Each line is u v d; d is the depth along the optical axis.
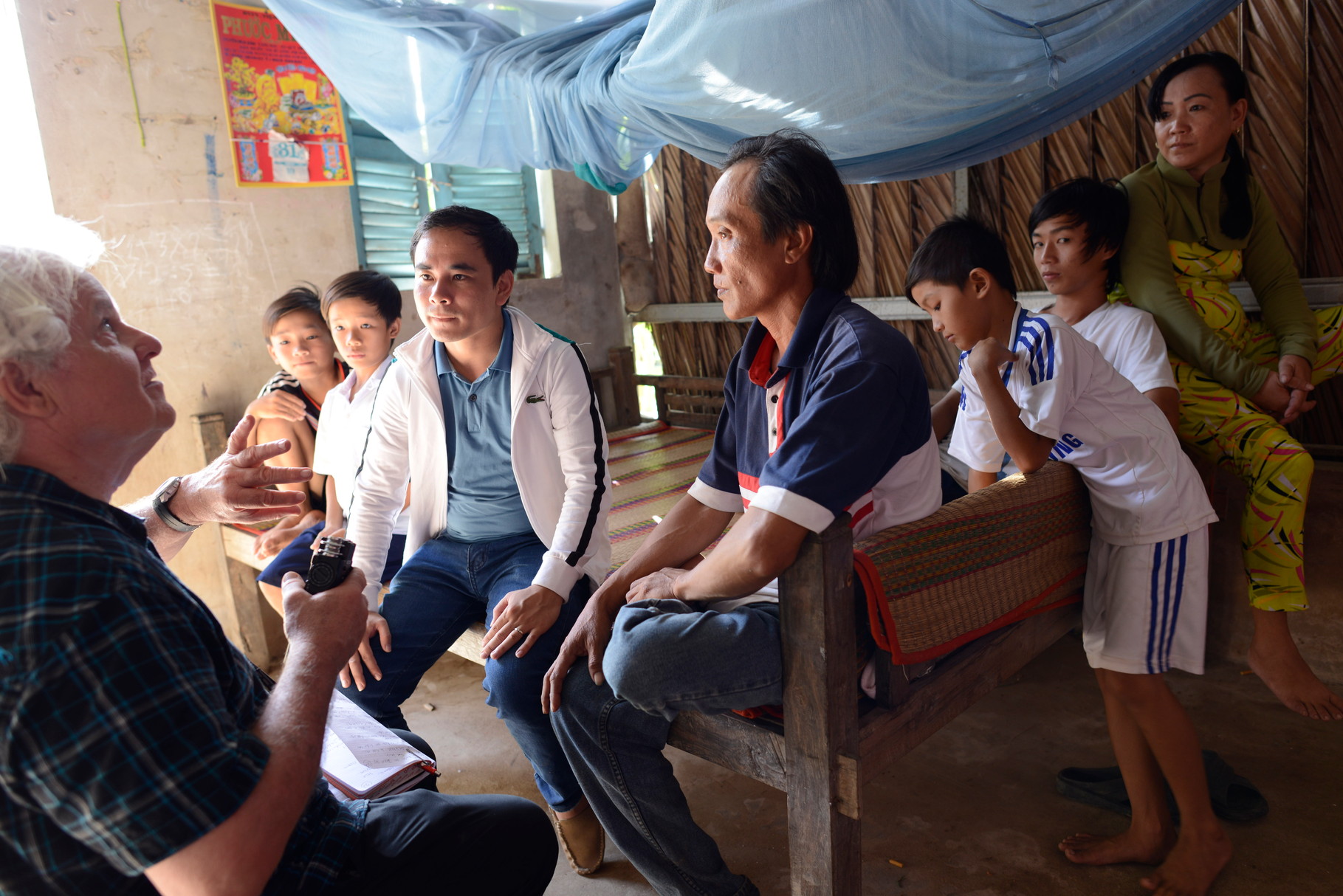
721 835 2.26
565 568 2.08
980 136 2.91
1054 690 2.94
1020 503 1.89
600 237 5.15
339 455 2.70
